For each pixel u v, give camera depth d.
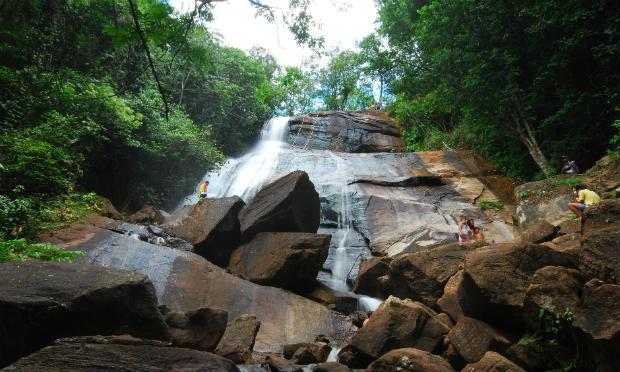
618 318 3.69
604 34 11.53
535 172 15.60
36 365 3.04
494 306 4.95
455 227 13.59
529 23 13.07
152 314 4.43
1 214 8.48
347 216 14.80
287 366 5.62
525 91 14.26
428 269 7.41
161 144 15.64
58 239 8.82
